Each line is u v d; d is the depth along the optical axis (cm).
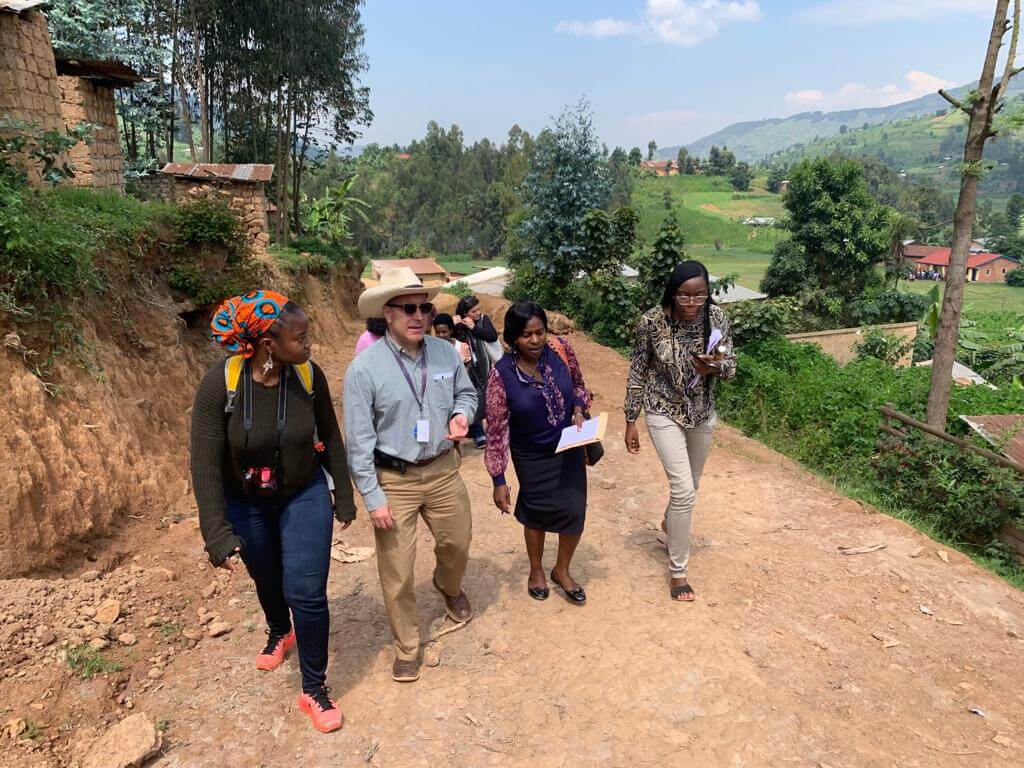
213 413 266
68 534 402
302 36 1997
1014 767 272
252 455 271
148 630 348
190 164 1622
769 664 335
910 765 273
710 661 334
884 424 851
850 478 791
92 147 1088
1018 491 667
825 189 4381
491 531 502
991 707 308
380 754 280
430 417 308
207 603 385
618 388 1009
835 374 1245
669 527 387
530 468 359
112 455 459
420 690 319
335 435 297
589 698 312
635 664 332
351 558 451
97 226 598
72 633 323
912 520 668
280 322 252
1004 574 617
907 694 316
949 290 893
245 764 271
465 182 12662
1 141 593
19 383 411
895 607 393
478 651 350
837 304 4144
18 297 437
